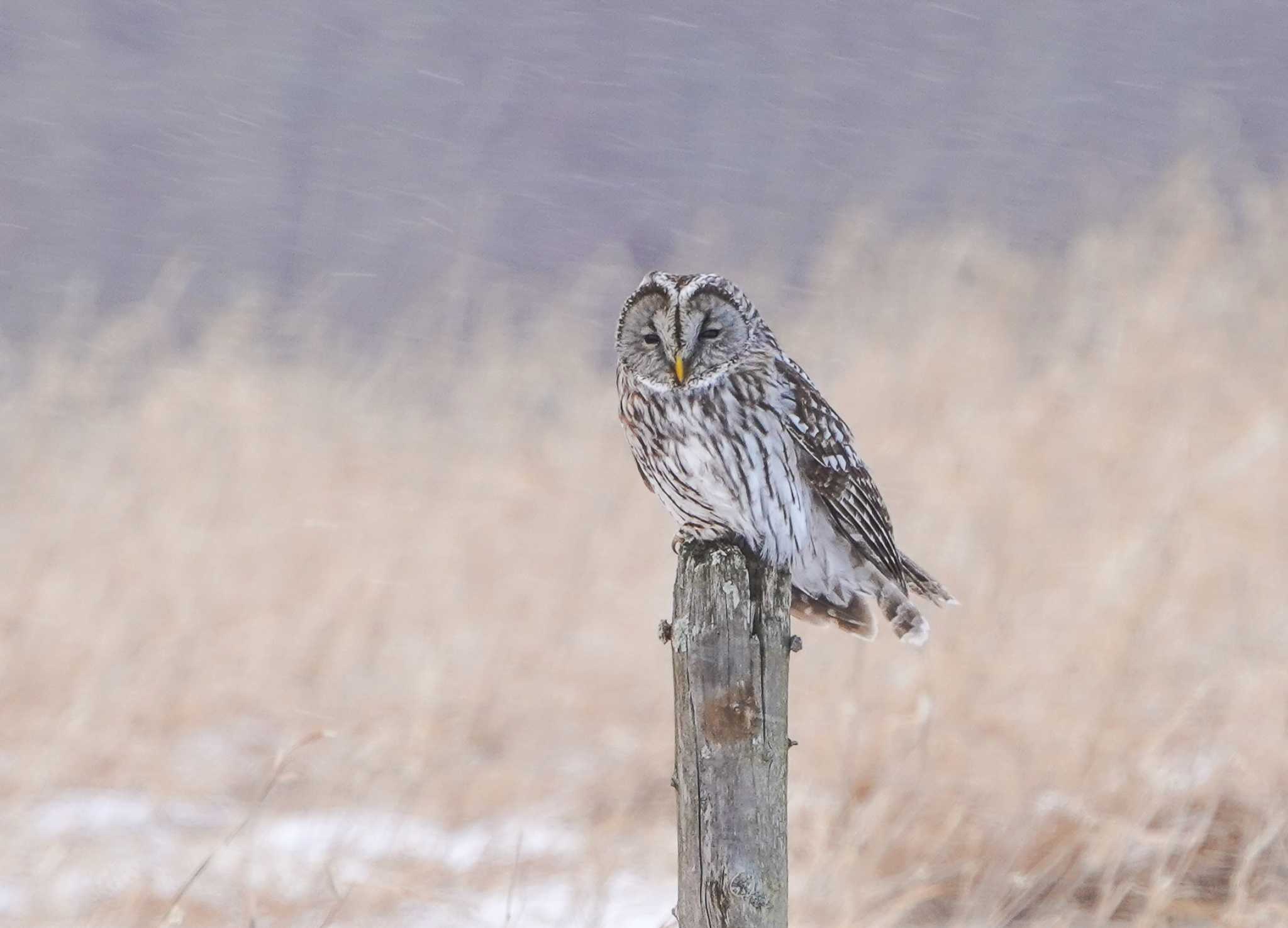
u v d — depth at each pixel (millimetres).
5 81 43406
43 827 10805
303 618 13625
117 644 13062
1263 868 8758
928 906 8930
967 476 13742
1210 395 15156
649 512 15367
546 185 39250
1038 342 16703
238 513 15312
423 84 43188
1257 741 9812
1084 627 11359
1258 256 17125
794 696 11531
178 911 7945
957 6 40812
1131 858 9086
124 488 15562
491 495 15656
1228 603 12133
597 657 13445
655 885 9633
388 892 9180
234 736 12500
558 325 18953
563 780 11477
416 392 18156
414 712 11977
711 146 39906
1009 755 9992
